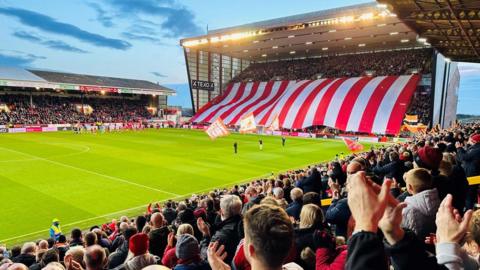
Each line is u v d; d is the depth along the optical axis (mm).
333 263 3211
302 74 75438
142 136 56344
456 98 78125
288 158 37312
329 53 77250
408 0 20047
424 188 3428
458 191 4945
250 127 35312
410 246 1974
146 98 87125
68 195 22078
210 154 38844
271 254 2010
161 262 5520
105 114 77250
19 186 23750
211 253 2973
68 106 74688
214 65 83750
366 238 1802
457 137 15953
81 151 39188
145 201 21438
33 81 64125
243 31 61062
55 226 14734
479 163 7426
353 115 56281
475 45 30812
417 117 54844
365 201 1899
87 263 4703
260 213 2104
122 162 33062
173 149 42062
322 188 13203
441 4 20172
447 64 63906
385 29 54469
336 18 50062
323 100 61062
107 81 78562
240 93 79250
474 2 19266
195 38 69188
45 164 31344
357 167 5816
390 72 63594
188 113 97375
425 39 28844
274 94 73062
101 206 20234
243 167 32219
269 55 82562
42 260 7066
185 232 6117
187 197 22500
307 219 4320
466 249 2695
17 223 17281
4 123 61344
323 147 45938
